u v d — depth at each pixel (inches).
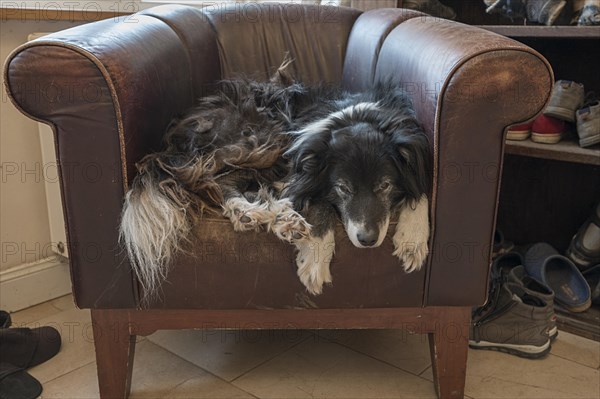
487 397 70.6
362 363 77.5
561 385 73.0
